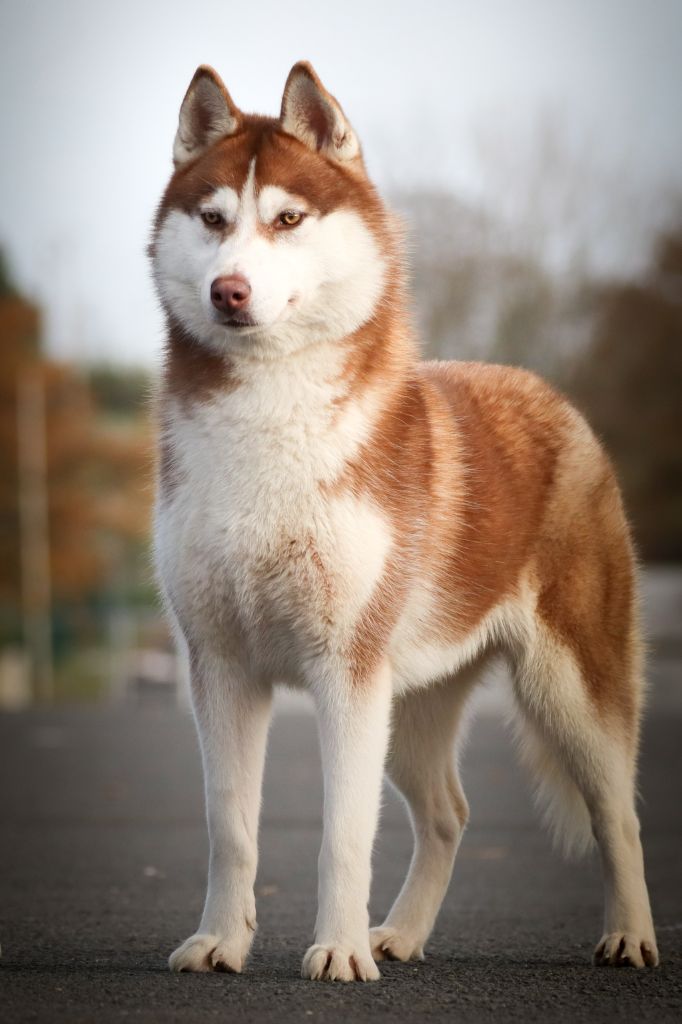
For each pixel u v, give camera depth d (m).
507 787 12.52
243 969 5.18
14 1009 4.42
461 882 8.16
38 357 45.88
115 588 46.41
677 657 28.27
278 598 5.22
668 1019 4.52
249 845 5.23
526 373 6.61
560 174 35.81
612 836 5.84
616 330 36.59
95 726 20.08
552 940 6.29
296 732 18.28
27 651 41.19
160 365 5.65
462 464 5.88
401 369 5.59
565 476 6.25
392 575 5.30
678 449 36.50
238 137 5.51
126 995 4.64
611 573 6.20
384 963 5.56
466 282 35.44
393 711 6.14
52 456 44.22
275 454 5.17
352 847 5.05
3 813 10.85
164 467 5.42
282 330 5.20
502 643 6.19
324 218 5.33
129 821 10.41
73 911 6.89
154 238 5.57
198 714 5.36
